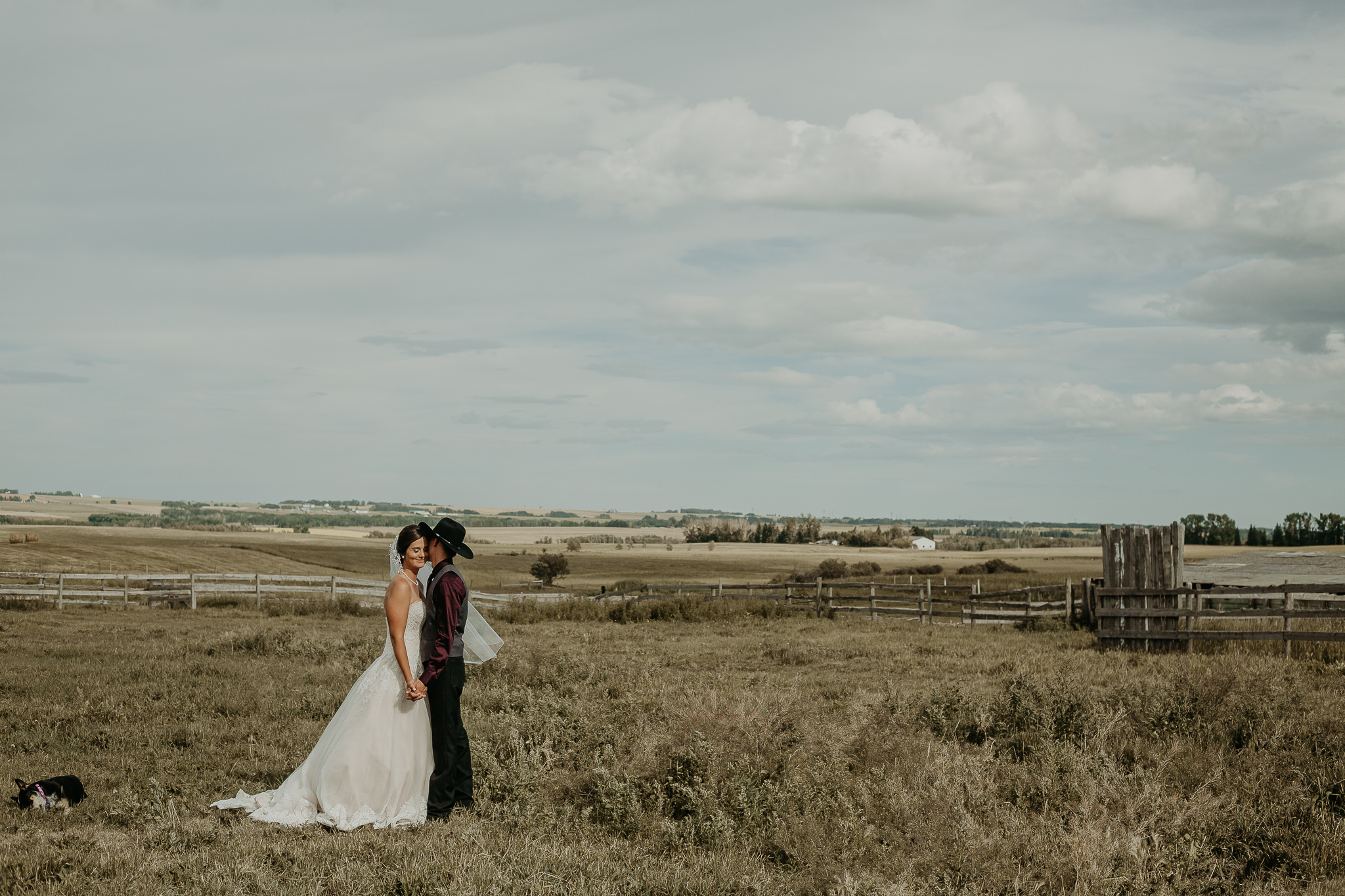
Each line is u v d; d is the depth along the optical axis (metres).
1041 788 6.40
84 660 14.60
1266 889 4.76
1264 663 12.52
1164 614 15.75
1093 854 4.78
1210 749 7.39
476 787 6.71
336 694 11.10
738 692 9.44
